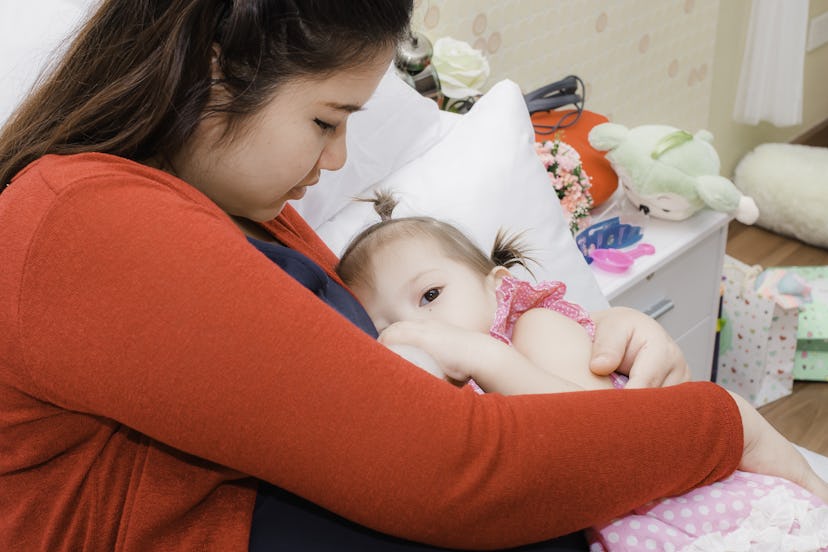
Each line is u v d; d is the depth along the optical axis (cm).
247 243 65
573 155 175
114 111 68
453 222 133
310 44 65
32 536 72
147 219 60
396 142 149
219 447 60
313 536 75
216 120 69
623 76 260
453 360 93
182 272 59
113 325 58
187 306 58
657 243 189
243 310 59
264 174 72
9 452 69
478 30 209
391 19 68
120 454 71
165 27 66
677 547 79
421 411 62
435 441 62
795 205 297
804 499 81
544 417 67
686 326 208
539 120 203
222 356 58
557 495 66
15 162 72
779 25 281
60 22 115
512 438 65
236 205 78
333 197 142
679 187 184
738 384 238
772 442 87
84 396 60
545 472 65
